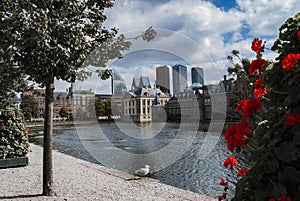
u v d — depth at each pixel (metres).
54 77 4.16
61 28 3.48
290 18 1.67
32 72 3.62
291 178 1.32
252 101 1.72
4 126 6.98
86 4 4.12
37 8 3.21
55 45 3.47
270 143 1.39
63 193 4.52
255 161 1.48
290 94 1.43
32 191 4.65
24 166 7.11
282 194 1.28
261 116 1.75
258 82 1.76
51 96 4.31
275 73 1.60
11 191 4.66
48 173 4.42
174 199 4.11
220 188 5.84
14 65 3.69
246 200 1.48
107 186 4.96
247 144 1.70
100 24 4.36
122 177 5.72
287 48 1.63
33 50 3.30
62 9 3.57
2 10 3.16
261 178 1.38
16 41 3.33
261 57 1.87
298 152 1.31
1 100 4.48
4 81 3.74
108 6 4.29
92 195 4.39
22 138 7.25
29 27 3.07
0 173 6.23
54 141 18.14
